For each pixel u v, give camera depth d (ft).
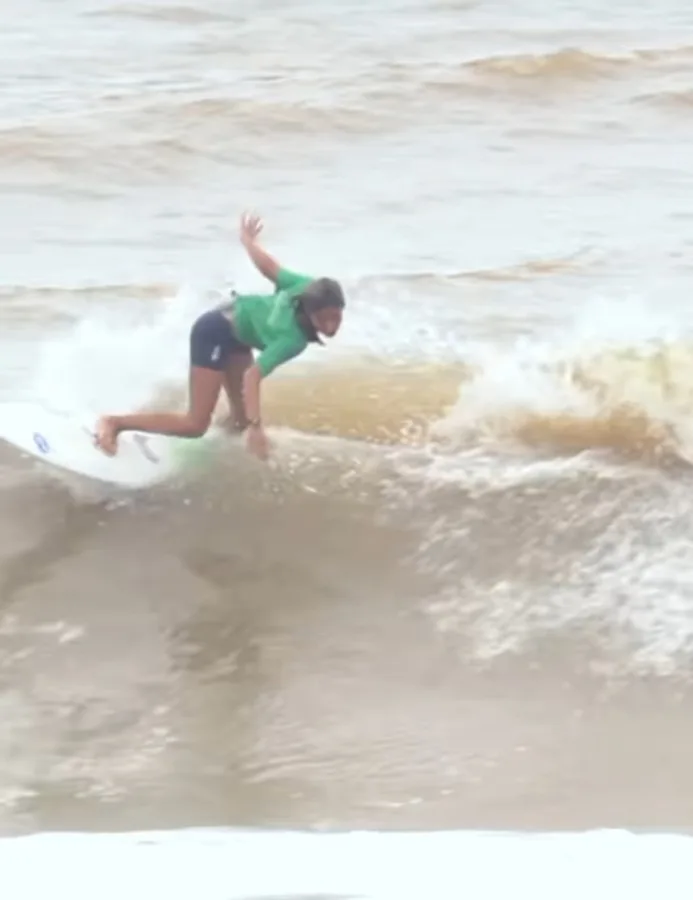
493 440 108.58
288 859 61.82
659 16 272.51
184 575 96.22
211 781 76.89
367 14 272.72
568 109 228.84
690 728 81.10
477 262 168.14
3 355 137.69
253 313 100.42
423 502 101.55
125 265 169.58
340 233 180.24
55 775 77.30
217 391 101.81
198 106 221.66
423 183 198.90
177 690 85.81
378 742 80.53
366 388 115.34
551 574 94.68
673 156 210.38
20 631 90.89
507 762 78.38
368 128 220.23
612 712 82.74
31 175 202.28
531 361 115.75
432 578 95.40
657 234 178.40
